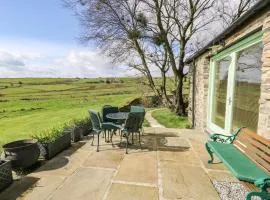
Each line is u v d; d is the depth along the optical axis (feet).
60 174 15.02
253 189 9.81
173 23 52.90
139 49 54.44
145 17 51.70
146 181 14.05
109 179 14.28
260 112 14.61
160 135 25.50
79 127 23.77
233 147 14.85
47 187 13.28
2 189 13.04
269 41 13.69
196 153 19.22
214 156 18.43
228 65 22.53
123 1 50.78
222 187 13.38
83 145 21.42
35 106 102.42
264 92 14.17
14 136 30.25
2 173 13.06
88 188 13.15
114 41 54.54
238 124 20.20
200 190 13.00
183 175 14.93
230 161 12.30
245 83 18.72
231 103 21.42
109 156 18.40
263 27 14.42
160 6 48.93
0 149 19.25
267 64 13.88
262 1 12.76
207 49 26.81
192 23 51.90
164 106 65.51
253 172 10.89
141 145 21.45
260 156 12.00
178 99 52.80
